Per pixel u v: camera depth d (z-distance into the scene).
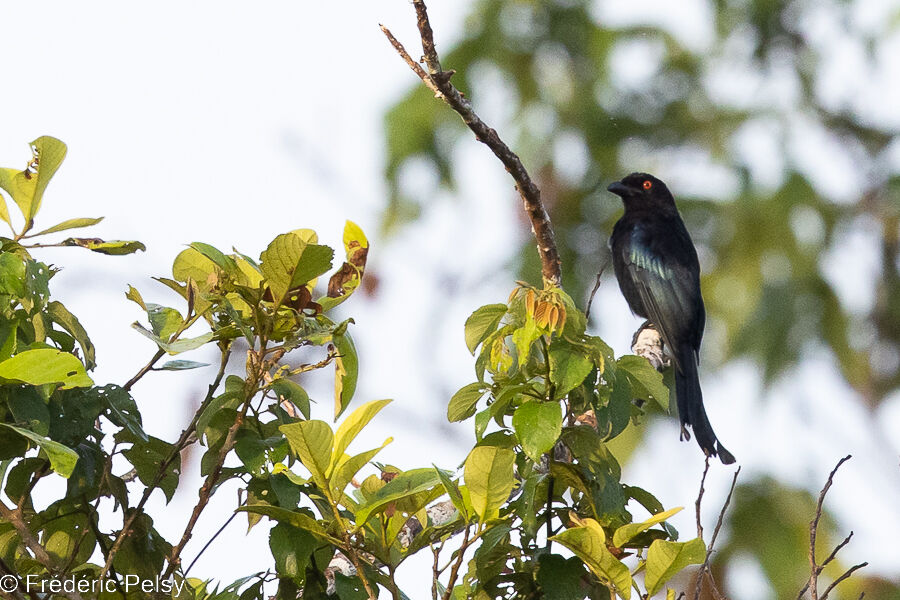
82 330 7.15
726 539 19.53
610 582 6.39
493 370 7.16
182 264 7.16
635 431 20.55
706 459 7.69
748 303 24.47
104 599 7.17
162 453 7.43
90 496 7.22
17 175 7.14
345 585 6.88
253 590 7.17
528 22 26.23
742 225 25.08
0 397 6.64
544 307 6.70
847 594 18.69
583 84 26.16
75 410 7.03
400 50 9.39
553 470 7.12
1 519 7.16
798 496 19.52
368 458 6.46
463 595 7.40
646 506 7.59
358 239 7.22
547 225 10.51
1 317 6.69
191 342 6.79
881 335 24.62
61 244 7.23
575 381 6.75
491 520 6.38
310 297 6.87
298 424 6.22
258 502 7.02
